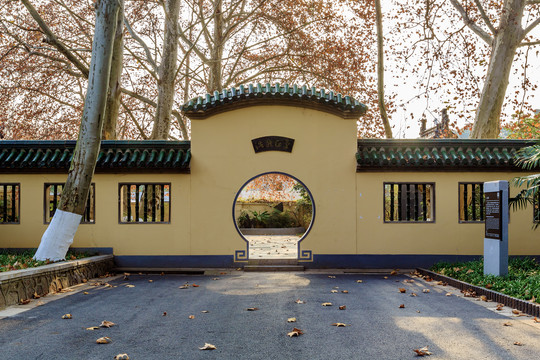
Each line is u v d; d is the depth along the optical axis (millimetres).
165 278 10500
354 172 11852
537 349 5023
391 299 7906
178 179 11789
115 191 11766
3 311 6879
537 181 9703
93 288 9016
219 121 11898
